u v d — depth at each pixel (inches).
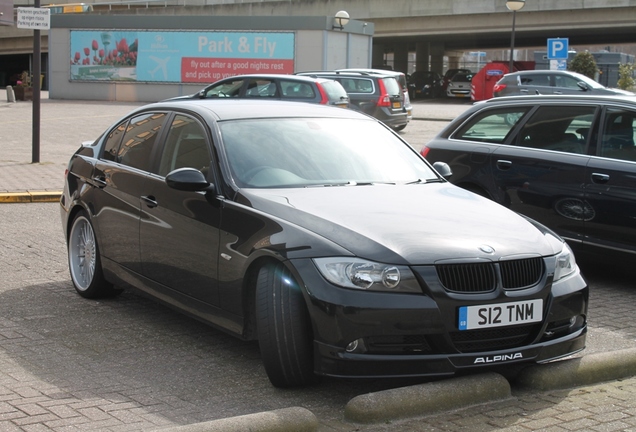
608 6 1993.1
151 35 1467.8
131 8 2246.6
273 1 2149.4
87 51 1492.4
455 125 362.9
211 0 2258.9
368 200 210.7
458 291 182.2
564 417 178.9
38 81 602.9
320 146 238.2
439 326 179.2
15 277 304.8
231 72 1446.9
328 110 261.7
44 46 2716.5
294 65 1418.6
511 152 337.7
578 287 199.2
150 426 173.0
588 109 324.2
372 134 254.2
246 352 224.7
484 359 183.9
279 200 205.6
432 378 199.6
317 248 184.7
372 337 178.1
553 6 2038.6
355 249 183.0
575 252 317.4
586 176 313.0
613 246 305.9
